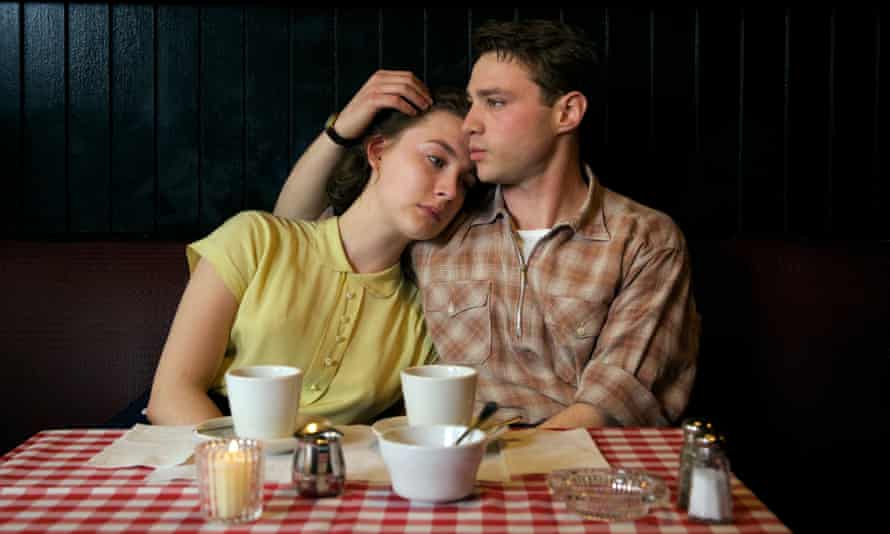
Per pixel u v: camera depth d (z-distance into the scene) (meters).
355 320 1.76
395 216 1.72
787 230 2.50
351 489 1.00
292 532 0.87
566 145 1.78
